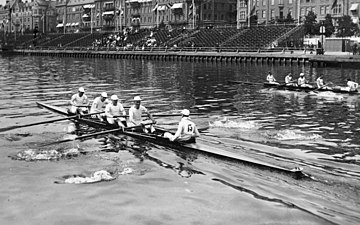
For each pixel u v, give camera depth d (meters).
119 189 15.66
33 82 55.44
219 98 39.41
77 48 147.62
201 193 15.30
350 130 25.06
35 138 22.97
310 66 80.75
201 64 92.81
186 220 13.25
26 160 19.00
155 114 30.16
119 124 23.48
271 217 13.41
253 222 13.11
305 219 13.27
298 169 16.88
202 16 147.62
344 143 21.84
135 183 16.25
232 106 34.56
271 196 14.94
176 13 153.12
